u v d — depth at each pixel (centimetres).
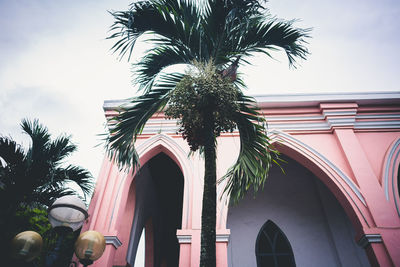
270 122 686
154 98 394
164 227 1127
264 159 390
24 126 486
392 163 598
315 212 766
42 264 447
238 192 384
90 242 334
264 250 718
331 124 669
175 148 642
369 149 633
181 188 991
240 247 718
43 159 461
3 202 423
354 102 705
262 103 703
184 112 317
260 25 382
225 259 475
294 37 390
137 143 662
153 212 977
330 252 698
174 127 680
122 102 680
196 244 491
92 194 553
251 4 378
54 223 342
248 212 775
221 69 377
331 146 641
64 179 479
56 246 332
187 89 317
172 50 392
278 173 839
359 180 569
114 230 522
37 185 452
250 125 390
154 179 931
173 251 1099
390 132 661
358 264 665
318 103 709
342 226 726
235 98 331
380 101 701
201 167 607
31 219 475
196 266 464
